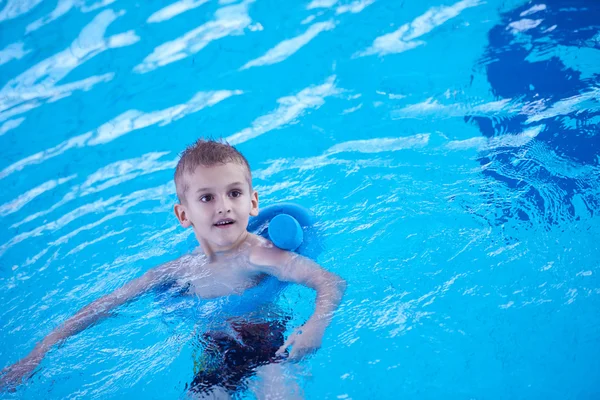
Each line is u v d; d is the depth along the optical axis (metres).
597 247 2.81
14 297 3.08
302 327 2.61
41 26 5.38
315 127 4.04
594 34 4.50
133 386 2.53
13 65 5.04
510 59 4.37
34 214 3.75
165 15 5.30
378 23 4.91
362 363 2.44
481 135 3.72
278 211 3.14
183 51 4.93
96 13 5.41
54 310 2.95
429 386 2.34
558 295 2.61
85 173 4.03
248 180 2.95
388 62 4.52
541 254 2.80
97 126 4.42
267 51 4.82
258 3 5.30
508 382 2.33
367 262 2.88
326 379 2.40
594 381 2.29
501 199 3.17
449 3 5.04
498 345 2.45
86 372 2.60
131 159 4.08
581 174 3.28
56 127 4.47
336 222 3.14
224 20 5.17
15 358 2.71
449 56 4.49
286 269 2.86
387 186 3.36
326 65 4.59
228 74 4.67
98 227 3.51
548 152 3.49
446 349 2.46
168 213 3.53
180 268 3.03
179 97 4.55
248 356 2.60
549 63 4.27
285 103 4.32
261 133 4.08
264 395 2.41
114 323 2.83
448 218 3.07
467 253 2.86
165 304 2.91
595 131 3.60
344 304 2.67
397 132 3.86
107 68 4.89
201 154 2.90
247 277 2.92
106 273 3.15
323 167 3.63
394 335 2.53
